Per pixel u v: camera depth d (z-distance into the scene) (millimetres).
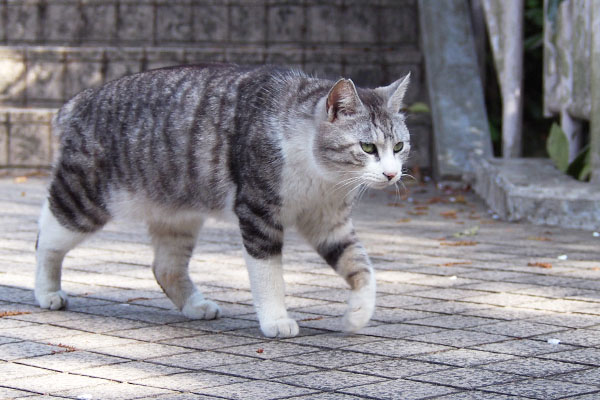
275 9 13852
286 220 5188
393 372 4418
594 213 8969
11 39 14344
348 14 13734
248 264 5195
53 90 13406
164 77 5605
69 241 5793
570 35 10133
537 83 12922
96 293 6316
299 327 5379
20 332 5199
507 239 8422
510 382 4242
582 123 10594
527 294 6223
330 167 5039
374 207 10422
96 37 14172
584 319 5523
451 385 4195
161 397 4020
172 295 5789
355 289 5184
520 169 10367
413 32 13703
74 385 4195
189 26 14000
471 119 12078
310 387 4172
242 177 5121
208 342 5035
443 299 6090
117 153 5551
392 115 5207
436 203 10664
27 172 12727
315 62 12938
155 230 5816
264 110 5137
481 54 13008
